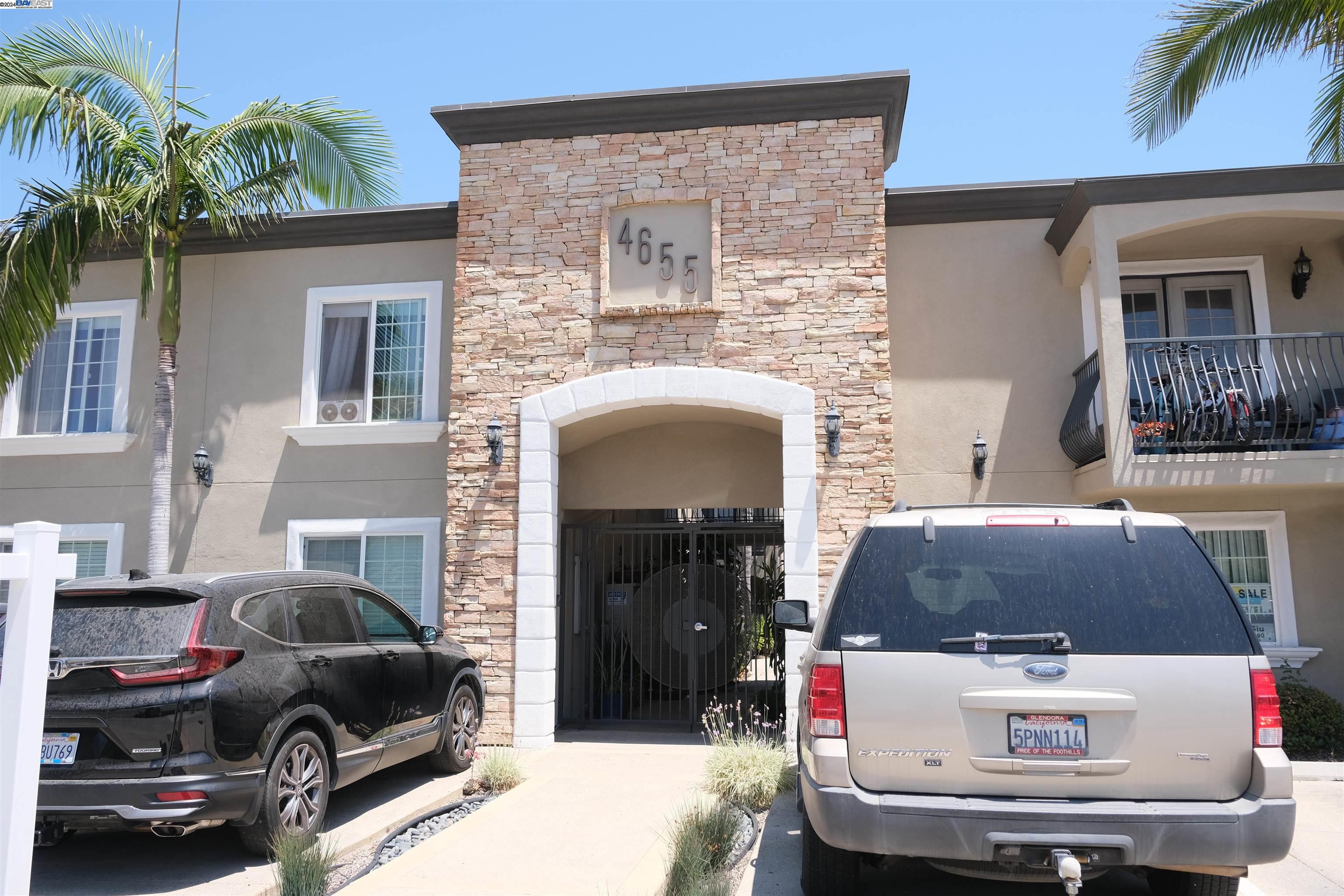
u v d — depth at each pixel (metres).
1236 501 9.97
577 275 10.30
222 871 5.66
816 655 4.31
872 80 9.87
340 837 6.36
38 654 3.32
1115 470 8.99
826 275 9.91
